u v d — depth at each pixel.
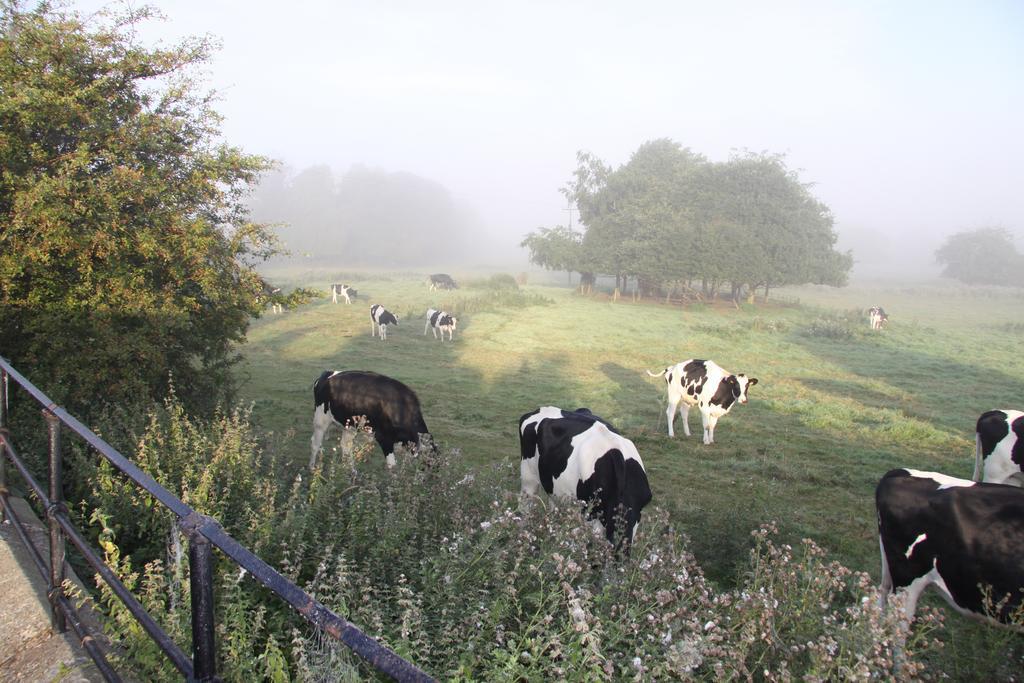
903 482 5.09
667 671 3.53
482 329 26.86
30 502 5.35
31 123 7.59
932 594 6.23
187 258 8.66
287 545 4.73
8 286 7.45
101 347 7.83
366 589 3.85
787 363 21.52
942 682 4.53
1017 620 4.43
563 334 26.03
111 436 6.32
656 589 4.34
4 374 3.68
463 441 11.59
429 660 3.54
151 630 1.92
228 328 9.96
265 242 9.77
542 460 6.81
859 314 34.97
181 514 1.59
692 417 14.30
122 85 8.94
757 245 38.72
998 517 4.56
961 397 16.75
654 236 39.66
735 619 4.10
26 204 7.18
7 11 7.86
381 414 8.95
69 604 2.79
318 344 22.42
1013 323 33.62
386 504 5.34
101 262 8.18
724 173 42.72
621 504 5.73
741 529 7.04
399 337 24.44
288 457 8.27
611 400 15.47
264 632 3.83
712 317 33.97
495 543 4.54
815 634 4.04
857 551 7.25
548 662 3.45
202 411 9.20
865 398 16.72
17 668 2.83
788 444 12.29
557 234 47.78
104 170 8.70
